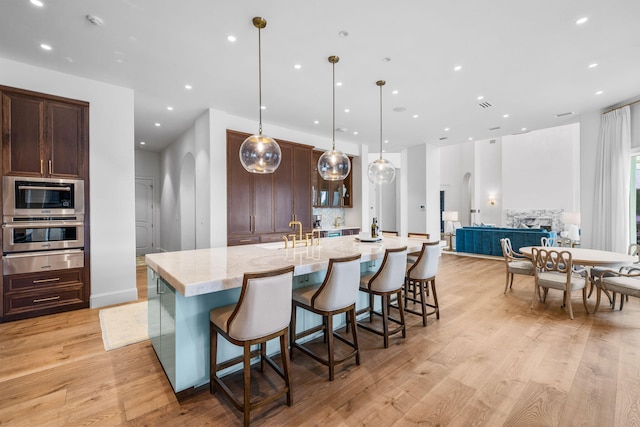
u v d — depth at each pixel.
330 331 2.19
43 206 3.29
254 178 5.11
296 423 1.73
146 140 6.69
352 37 2.78
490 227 8.92
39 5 2.30
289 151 5.61
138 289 4.43
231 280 1.87
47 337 2.82
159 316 2.33
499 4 2.34
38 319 3.23
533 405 1.87
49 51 2.98
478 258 7.41
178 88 3.89
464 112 4.96
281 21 2.53
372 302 3.16
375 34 2.73
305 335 2.58
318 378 2.20
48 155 3.32
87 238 3.56
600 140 4.84
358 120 5.37
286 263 2.34
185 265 2.26
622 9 2.40
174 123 5.41
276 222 5.37
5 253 3.11
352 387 2.08
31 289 3.25
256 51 3.01
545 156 10.85
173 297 1.99
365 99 4.33
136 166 7.71
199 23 2.55
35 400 1.93
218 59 3.16
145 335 2.88
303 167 5.81
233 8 2.37
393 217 11.75
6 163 3.10
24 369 2.29
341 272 2.19
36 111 3.26
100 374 2.24
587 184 5.04
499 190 11.97
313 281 2.85
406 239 4.10
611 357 2.48
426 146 7.40
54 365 2.36
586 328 3.09
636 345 2.69
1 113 3.08
